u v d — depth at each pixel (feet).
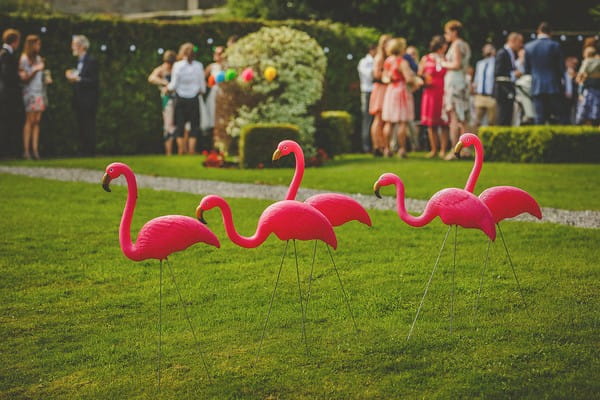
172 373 16.90
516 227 30.19
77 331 19.58
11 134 57.26
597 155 49.90
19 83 54.29
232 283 23.41
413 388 15.90
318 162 50.16
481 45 76.84
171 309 21.13
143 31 62.95
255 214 33.63
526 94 57.57
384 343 18.21
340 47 67.46
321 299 21.66
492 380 16.12
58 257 26.55
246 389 15.97
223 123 51.83
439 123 53.52
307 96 51.16
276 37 50.67
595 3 79.20
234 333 19.19
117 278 24.14
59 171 48.06
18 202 36.50
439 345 18.06
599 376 16.12
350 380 16.30
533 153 49.93
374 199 37.04
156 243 16.20
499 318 19.80
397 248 27.40
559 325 19.16
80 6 91.40
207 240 16.46
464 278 23.43
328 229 17.11
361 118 68.18
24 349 18.40
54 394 15.99
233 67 50.88
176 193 39.24
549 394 15.34
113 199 37.52
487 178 42.24
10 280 23.88
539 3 76.13
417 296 21.80
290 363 17.25
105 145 62.80
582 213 33.01
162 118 63.87
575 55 75.66
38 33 59.82
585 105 58.34
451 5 74.33
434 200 17.85
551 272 23.84
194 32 64.44
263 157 49.44
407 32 76.69
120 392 16.01
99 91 61.93
